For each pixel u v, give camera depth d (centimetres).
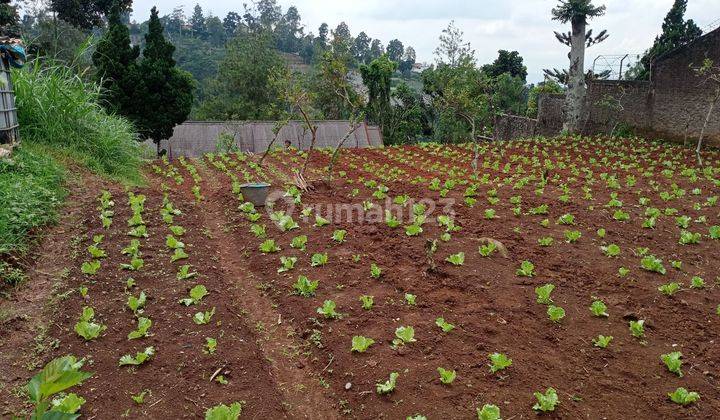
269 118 3356
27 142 897
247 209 842
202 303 519
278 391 398
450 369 413
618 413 371
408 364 419
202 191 1038
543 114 2306
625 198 960
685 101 1711
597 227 771
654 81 1808
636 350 449
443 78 2225
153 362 421
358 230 743
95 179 906
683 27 2766
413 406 373
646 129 1855
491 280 575
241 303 539
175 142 2191
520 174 1220
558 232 745
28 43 1126
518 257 643
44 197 699
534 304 523
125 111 1848
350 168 1299
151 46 1897
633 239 724
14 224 593
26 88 950
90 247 609
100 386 390
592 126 2033
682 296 550
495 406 359
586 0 1897
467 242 691
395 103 3238
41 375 155
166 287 552
